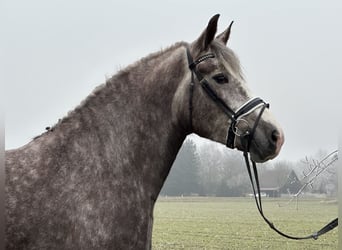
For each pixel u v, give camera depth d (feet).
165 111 11.39
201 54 11.19
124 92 11.34
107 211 10.15
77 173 10.28
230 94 10.85
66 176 10.19
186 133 11.75
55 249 9.68
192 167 140.36
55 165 10.27
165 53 11.92
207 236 50.39
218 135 11.00
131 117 11.16
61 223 9.76
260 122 10.55
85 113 10.99
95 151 10.64
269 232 53.01
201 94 11.01
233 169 137.90
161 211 90.53
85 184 10.21
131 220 10.46
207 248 41.55
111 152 10.75
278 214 70.54
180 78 11.40
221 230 56.29
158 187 11.32
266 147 10.48
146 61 11.83
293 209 73.41
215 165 138.62
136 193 10.73
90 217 9.95
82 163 10.42
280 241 45.52
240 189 138.31
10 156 10.43
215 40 11.43
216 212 86.02
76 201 9.96
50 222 9.73
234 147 10.98
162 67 11.59
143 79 11.51
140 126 11.17
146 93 11.36
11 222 9.69
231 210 91.15
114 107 11.15
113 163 10.67
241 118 10.62
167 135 11.37
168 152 11.44
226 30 12.19
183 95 11.19
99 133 10.84
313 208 72.28
